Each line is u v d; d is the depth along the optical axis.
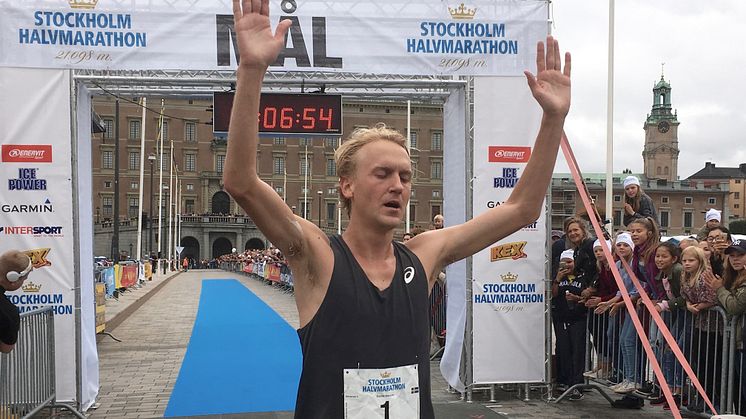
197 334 11.34
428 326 1.78
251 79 1.61
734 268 4.98
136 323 13.02
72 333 6.10
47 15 6.04
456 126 7.19
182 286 26.66
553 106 1.97
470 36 6.52
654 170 128.75
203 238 74.56
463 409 6.28
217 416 5.91
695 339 5.46
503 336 6.69
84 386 6.23
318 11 6.36
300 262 1.71
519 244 6.71
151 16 6.18
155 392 6.93
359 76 7.05
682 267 5.48
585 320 6.71
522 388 7.11
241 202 1.63
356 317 1.64
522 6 6.59
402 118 71.50
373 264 1.73
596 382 6.62
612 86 15.91
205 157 82.56
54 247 6.11
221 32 6.26
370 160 1.73
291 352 9.38
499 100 6.68
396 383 1.65
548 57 2.06
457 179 7.17
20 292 6.05
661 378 3.46
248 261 38.47
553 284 7.00
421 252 1.89
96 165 78.31
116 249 24.47
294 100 6.82
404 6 6.45
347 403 1.61
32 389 5.45
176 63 6.21
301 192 82.19
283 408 6.18
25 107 6.06
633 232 6.14
